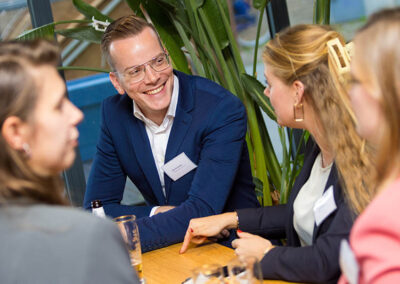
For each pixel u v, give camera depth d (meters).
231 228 2.02
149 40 2.19
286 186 2.94
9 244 0.81
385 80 0.91
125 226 1.57
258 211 2.02
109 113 2.44
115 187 2.47
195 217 2.07
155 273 1.70
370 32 0.95
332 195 1.54
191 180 2.33
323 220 1.56
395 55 0.91
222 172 2.20
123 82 2.22
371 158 1.42
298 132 3.83
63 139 0.92
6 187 0.87
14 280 0.79
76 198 3.71
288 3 3.79
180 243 1.99
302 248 1.51
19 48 0.91
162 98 2.23
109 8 3.70
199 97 2.32
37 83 0.89
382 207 0.91
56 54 0.93
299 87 1.58
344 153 1.46
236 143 2.25
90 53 3.69
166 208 2.24
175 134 2.30
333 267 1.43
